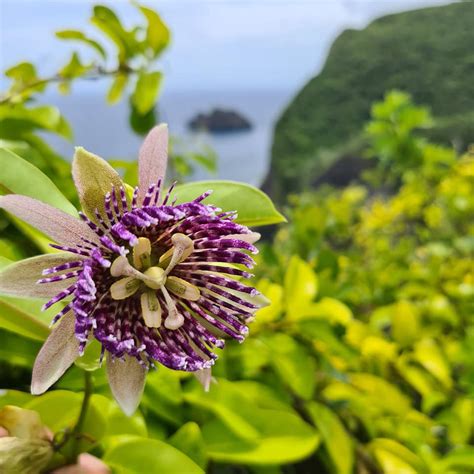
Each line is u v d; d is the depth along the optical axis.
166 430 0.20
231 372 0.24
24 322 0.15
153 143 0.14
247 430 0.19
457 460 0.27
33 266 0.13
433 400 0.32
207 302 0.14
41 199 0.15
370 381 0.30
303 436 0.19
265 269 0.33
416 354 0.34
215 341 0.14
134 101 0.33
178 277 0.14
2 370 0.19
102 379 0.18
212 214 0.14
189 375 0.20
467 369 0.34
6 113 0.28
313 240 0.38
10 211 0.13
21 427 0.14
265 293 0.26
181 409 0.20
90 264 0.13
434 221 0.65
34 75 0.32
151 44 0.32
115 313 0.13
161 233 0.14
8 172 0.15
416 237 0.69
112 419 0.17
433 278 0.49
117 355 0.13
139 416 0.17
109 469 0.15
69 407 0.16
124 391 0.13
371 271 0.50
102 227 0.13
